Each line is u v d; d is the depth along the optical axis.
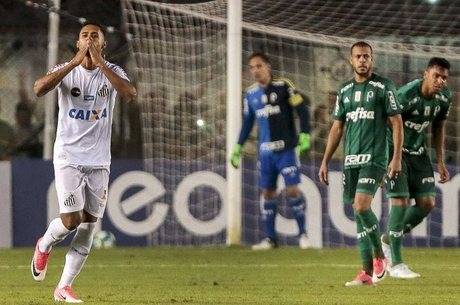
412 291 32.06
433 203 38.38
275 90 51.38
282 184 54.19
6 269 41.16
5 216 53.03
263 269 40.88
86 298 29.86
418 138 37.75
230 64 53.91
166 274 38.72
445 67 36.59
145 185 53.50
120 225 53.25
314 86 59.44
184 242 53.62
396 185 36.94
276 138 51.56
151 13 58.84
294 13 58.84
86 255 28.48
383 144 32.78
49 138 56.91
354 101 32.84
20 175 53.16
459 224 53.16
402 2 59.44
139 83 58.41
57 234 28.19
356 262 44.22
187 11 57.22
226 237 53.81
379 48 57.91
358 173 33.34
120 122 58.47
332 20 58.91
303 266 42.22
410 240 53.28
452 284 34.53
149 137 57.78
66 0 62.16
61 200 27.70
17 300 29.14
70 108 27.55
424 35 59.06
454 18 58.88
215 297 30.17
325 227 53.44
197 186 53.78
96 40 27.03
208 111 58.41
